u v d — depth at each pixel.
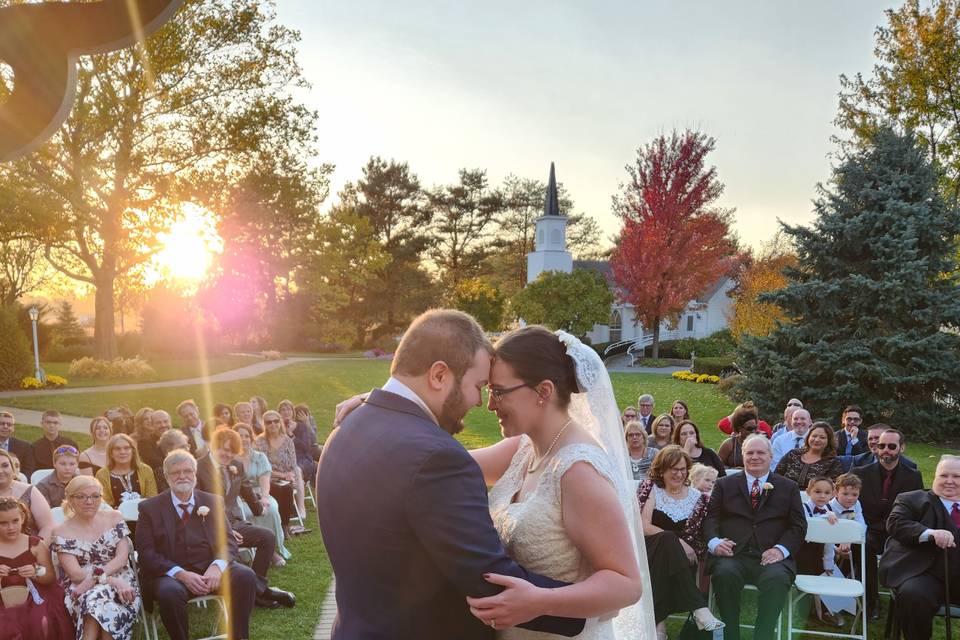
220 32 21.30
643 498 5.48
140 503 4.91
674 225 32.53
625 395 21.30
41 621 4.23
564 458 1.79
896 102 21.08
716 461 7.27
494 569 1.44
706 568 5.09
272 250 36.97
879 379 14.51
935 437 14.55
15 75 1.44
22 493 5.16
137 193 21.31
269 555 5.69
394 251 49.47
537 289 35.75
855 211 15.52
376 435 1.54
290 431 8.85
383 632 1.49
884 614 5.66
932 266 15.35
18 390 19.36
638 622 2.26
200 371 25.84
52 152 19.42
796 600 5.58
